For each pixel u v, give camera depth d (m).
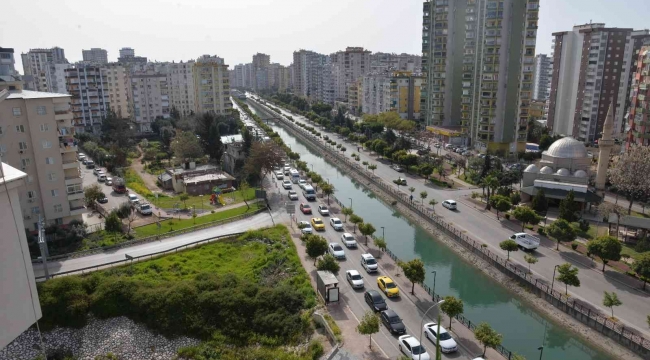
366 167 130.38
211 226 83.88
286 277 62.78
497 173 98.38
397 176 120.19
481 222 82.94
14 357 49.22
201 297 53.91
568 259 66.19
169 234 78.62
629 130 112.94
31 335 52.16
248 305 52.72
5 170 16.39
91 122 183.25
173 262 67.31
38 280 60.59
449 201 91.00
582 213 84.62
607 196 95.06
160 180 118.31
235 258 70.62
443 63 169.25
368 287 59.06
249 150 119.62
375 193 111.00
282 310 52.25
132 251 71.50
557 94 161.12
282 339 48.84
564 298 54.38
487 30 131.50
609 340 47.47
